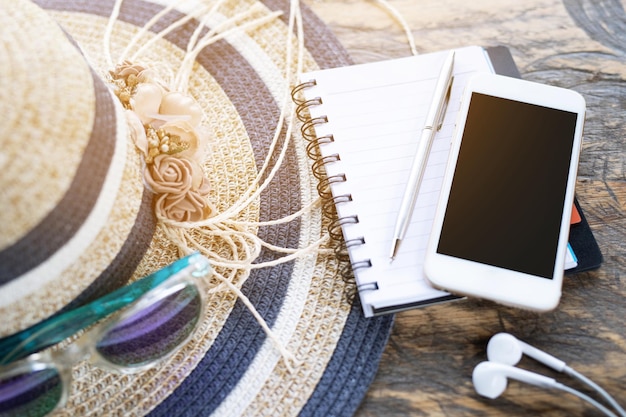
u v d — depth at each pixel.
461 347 0.46
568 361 0.45
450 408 0.44
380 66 0.52
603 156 0.51
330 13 0.58
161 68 0.55
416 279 0.45
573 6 0.57
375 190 0.48
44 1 0.58
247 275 0.47
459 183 0.46
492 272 0.43
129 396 0.44
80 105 0.35
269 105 0.54
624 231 0.49
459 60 0.52
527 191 0.46
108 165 0.37
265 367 0.45
